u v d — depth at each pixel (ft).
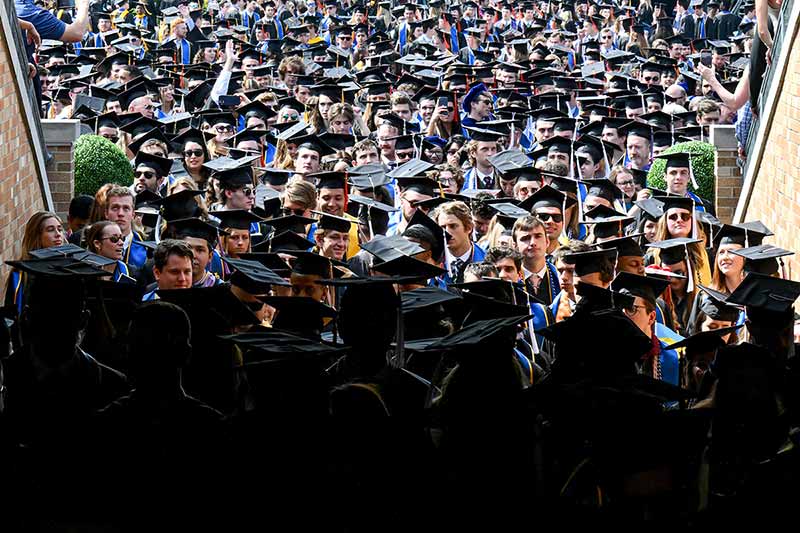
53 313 27.63
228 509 26.66
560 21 170.19
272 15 168.45
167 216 53.72
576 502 26.86
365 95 115.44
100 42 149.18
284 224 54.39
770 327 30.66
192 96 107.76
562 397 26.99
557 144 76.95
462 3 173.58
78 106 89.81
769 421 27.07
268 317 42.22
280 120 94.79
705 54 133.49
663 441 26.55
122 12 166.81
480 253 50.96
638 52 149.48
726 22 167.73
